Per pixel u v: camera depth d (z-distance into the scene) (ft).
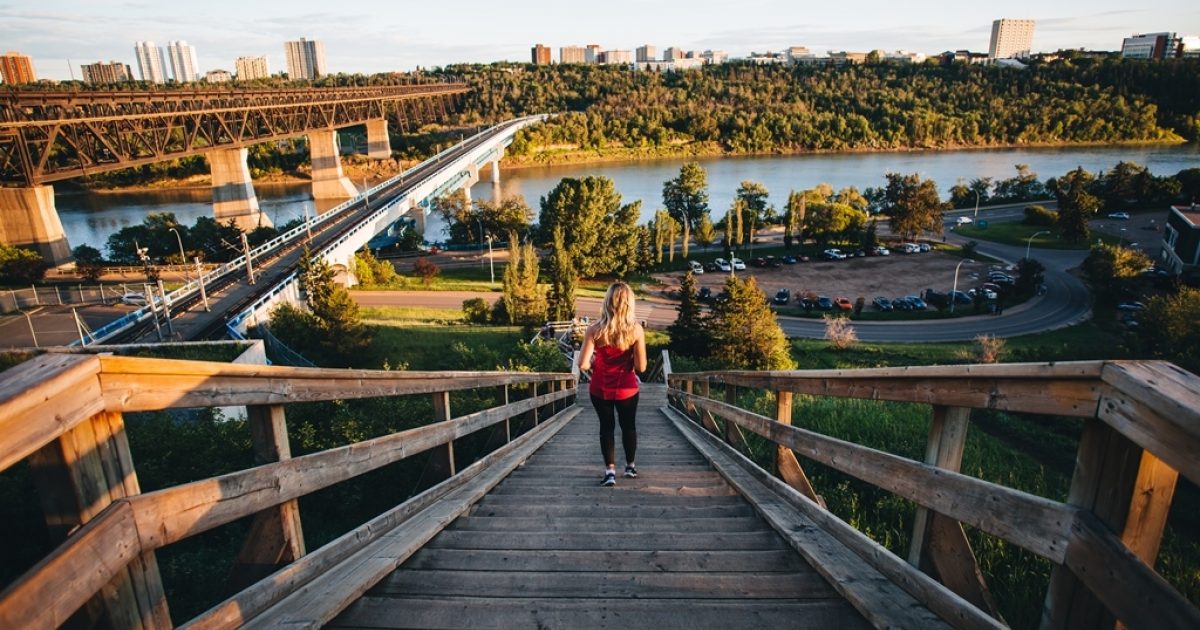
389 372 13.10
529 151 558.97
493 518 14.16
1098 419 5.68
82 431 5.79
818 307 191.31
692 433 30.01
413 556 11.71
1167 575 14.64
